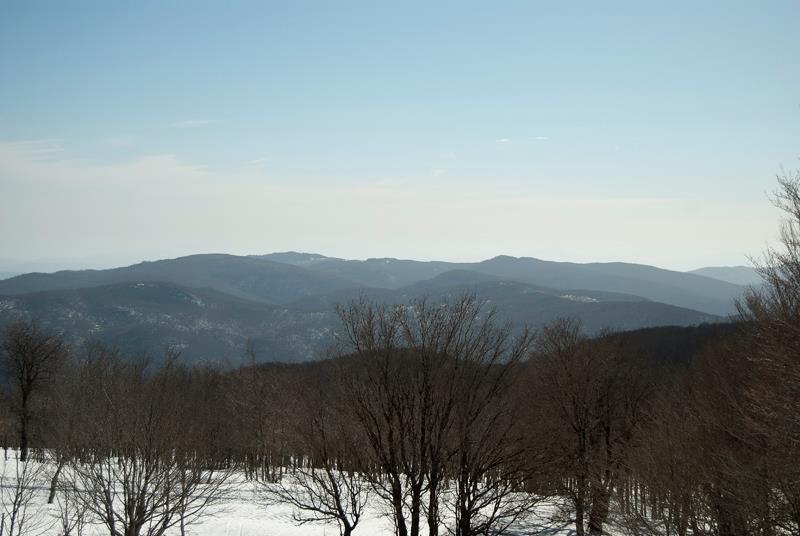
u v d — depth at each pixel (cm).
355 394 2489
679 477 2652
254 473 5584
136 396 2780
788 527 2031
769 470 2145
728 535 2400
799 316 2256
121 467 2609
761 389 2427
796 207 2297
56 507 3647
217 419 5462
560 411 3922
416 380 2434
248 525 3778
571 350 4253
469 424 2406
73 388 3231
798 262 2280
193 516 3831
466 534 2375
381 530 3541
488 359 2492
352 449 2544
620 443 3950
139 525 2505
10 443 6894
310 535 3631
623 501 3077
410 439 2420
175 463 2727
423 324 2492
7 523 3167
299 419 4159
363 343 2517
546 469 2620
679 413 3375
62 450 2819
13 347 5316
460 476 2417
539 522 3356
